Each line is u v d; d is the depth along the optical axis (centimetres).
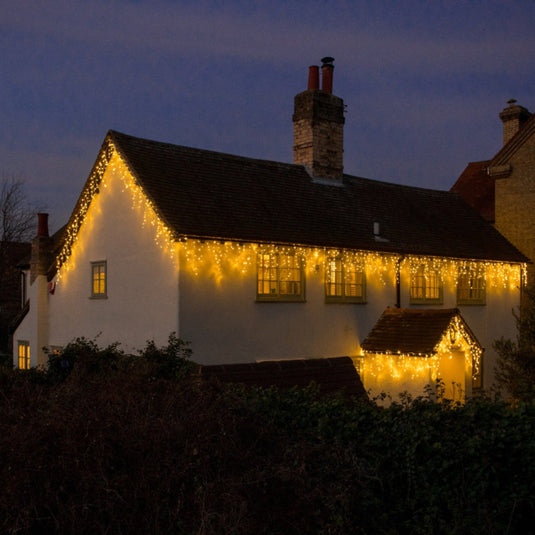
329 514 561
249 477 539
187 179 1556
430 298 1916
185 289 1373
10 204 3681
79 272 1769
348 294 1708
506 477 608
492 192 2566
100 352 1245
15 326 2088
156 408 591
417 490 627
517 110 2495
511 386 1511
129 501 499
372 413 689
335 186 1930
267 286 1533
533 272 2230
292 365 1451
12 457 484
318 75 1923
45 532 488
